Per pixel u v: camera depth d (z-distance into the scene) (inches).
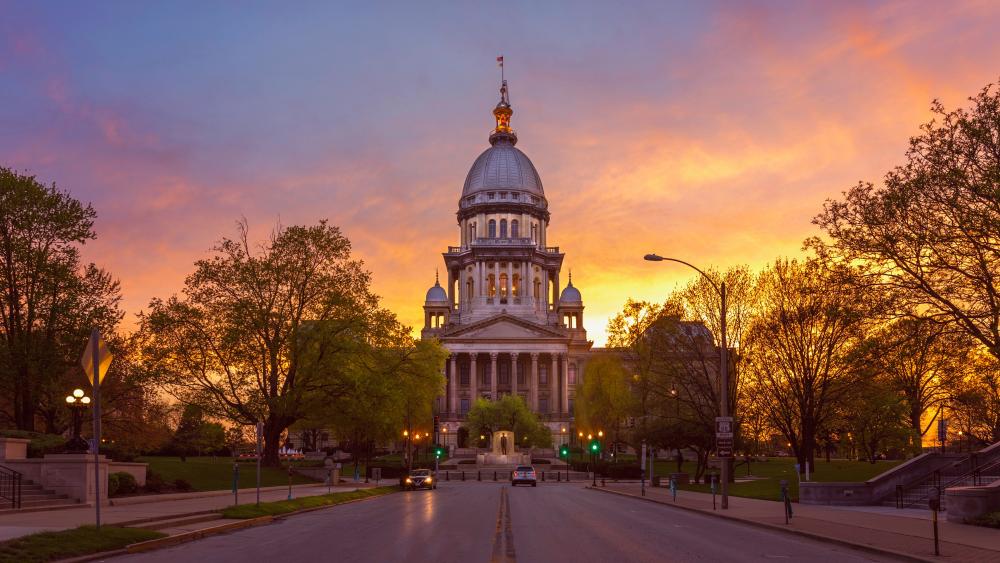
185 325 2352.4
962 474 1606.8
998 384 1999.3
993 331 1321.4
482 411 5782.5
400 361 2632.9
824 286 1531.7
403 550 821.2
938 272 1357.0
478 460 4744.1
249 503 1403.8
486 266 7810.0
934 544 821.2
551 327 7308.1
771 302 2325.3
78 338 1956.2
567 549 834.2
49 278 1932.8
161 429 2566.4
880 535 965.2
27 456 1517.0
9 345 1908.2
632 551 820.0
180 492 1739.7
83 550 751.7
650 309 2999.5
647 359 2925.7
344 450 5167.3
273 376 2426.2
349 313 2459.4
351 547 849.5
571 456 5137.8
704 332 2566.4
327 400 2522.1
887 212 1360.7
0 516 1087.6
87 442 1397.6
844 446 3181.6
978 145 1300.4
